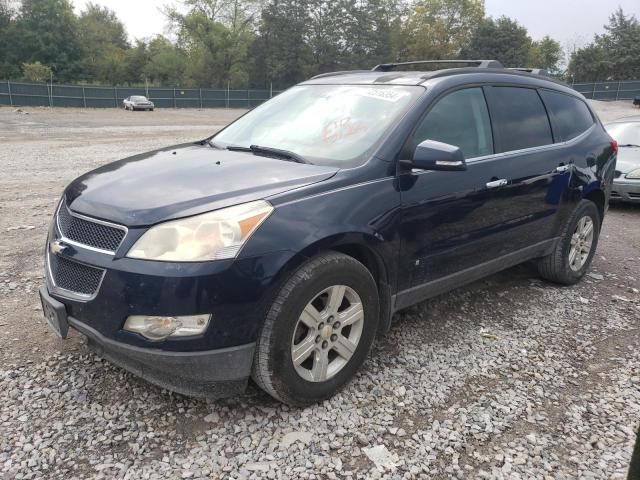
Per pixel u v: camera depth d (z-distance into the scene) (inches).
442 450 108.6
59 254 113.1
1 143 649.6
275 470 101.2
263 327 108.0
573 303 186.1
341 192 119.1
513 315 174.1
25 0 2667.3
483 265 159.9
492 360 144.3
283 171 123.5
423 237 136.3
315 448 107.3
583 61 2795.3
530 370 140.2
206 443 107.4
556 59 3090.6
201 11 2719.0
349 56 2874.0
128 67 2910.9
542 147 177.0
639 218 331.6
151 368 107.0
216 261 101.3
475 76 160.1
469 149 151.3
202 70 2733.8
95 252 107.2
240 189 112.5
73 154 549.6
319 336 117.3
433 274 143.6
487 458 107.0
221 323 103.0
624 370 142.0
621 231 296.2
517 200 164.4
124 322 103.3
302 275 110.0
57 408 116.3
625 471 104.4
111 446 105.7
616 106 1817.2
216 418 115.0
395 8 2952.8
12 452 102.7
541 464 105.8
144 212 105.6
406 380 132.6
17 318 158.1
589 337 160.6
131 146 639.8
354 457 105.6
